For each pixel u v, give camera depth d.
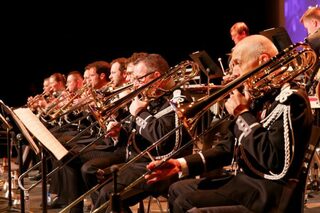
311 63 2.73
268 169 2.66
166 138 3.31
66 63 10.64
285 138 2.59
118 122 4.00
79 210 4.50
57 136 5.30
